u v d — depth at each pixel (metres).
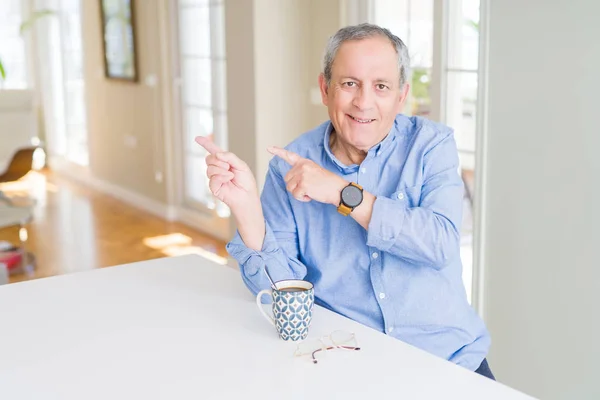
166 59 5.46
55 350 1.45
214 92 5.02
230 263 4.54
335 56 1.65
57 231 5.48
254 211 1.68
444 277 1.71
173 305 1.68
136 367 1.37
